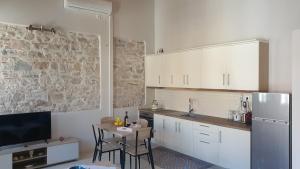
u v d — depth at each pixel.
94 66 5.30
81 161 4.65
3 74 4.26
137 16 6.00
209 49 4.61
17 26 4.39
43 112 4.50
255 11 4.27
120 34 5.72
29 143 4.38
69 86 4.98
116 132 3.85
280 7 3.95
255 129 3.66
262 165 3.59
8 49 4.30
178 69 5.25
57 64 4.82
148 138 3.99
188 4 5.46
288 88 3.86
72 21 4.99
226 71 4.31
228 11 4.69
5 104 4.28
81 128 5.13
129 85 5.90
